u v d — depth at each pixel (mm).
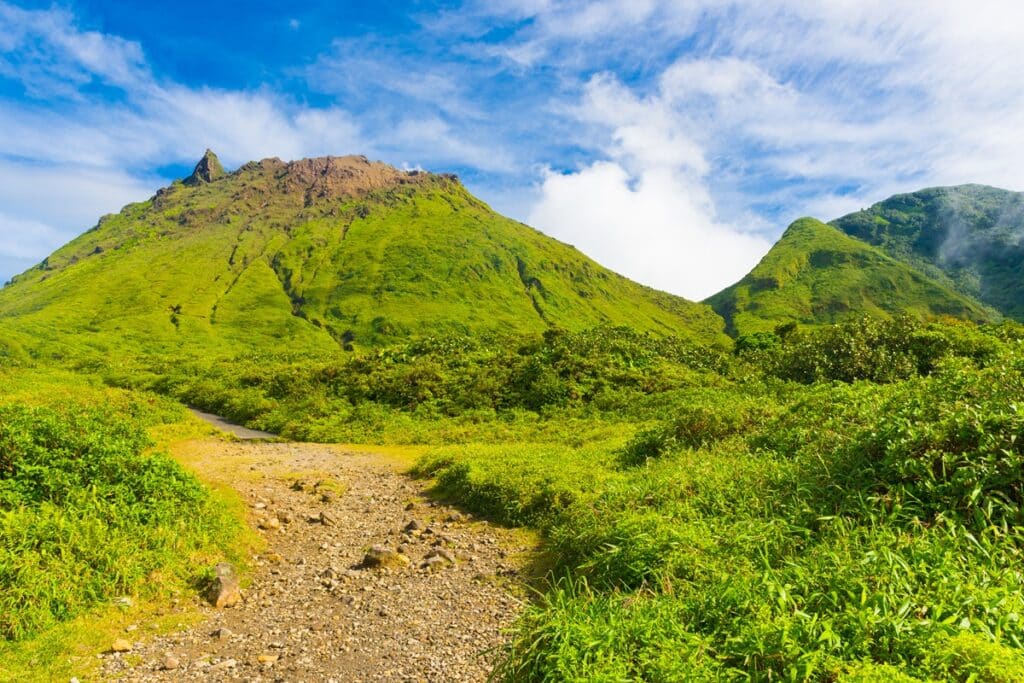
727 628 4473
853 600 4434
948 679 3508
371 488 14297
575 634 4566
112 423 12555
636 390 26859
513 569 8891
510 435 20906
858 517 6676
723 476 9469
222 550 8984
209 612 7434
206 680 5824
